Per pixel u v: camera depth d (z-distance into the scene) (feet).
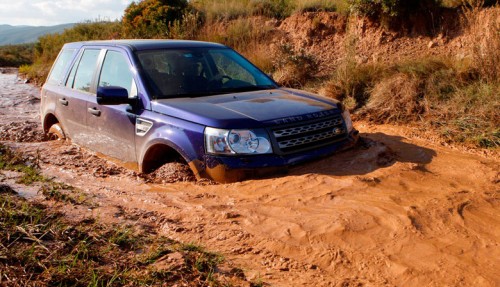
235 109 16.55
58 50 77.41
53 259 10.12
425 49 37.81
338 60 38.88
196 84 18.80
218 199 14.61
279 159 15.93
